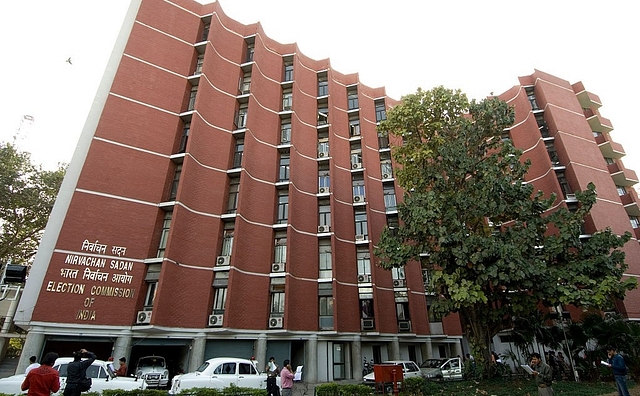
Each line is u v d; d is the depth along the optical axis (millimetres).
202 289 19750
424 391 12711
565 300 12797
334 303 22688
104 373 12391
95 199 18344
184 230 19922
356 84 32719
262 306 21281
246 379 13266
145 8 23812
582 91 35781
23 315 15664
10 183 25328
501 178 14727
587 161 30109
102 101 20938
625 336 14594
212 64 24844
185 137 22828
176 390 12219
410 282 26906
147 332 17750
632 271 26266
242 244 21656
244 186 22750
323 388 11250
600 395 12352
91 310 16672
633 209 32406
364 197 28078
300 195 25703
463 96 17953
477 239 13211
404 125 18438
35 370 7340
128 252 18344
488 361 14719
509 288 13852
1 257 26062
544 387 9227
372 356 24891
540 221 14867
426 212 14062
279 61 29484
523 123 32969
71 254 16984
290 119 27750
